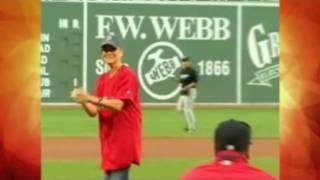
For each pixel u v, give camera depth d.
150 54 39.34
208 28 39.84
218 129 6.31
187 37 39.69
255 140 25.92
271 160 20.88
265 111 36.34
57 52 37.88
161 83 39.03
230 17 39.94
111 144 10.32
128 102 10.21
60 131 27.23
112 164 10.33
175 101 38.94
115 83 10.20
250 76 39.84
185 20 39.78
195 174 6.17
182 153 22.41
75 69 38.00
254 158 21.25
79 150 22.16
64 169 18.75
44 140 24.48
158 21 39.44
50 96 37.34
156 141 25.27
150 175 18.41
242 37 40.03
